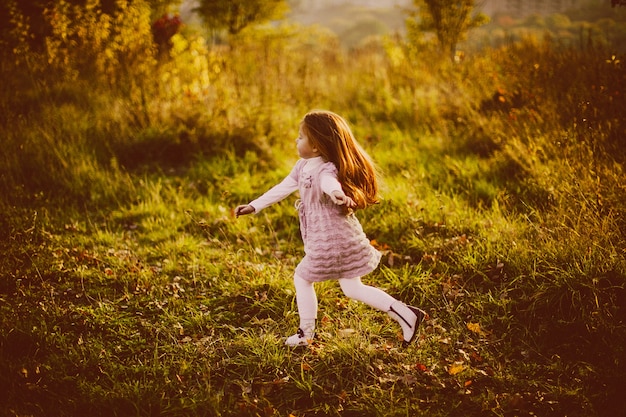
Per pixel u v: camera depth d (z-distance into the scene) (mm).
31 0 8969
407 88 9086
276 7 12531
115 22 8586
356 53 12578
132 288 4402
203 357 3602
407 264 4594
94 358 3500
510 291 4176
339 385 3357
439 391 3289
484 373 3414
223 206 5922
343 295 4293
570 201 4902
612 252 4062
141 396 3191
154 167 6809
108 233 5312
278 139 7273
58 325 3857
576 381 3299
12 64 8055
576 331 3691
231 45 11570
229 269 4680
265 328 3943
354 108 9125
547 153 5980
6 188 5836
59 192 5996
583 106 5902
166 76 8172
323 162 3410
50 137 6660
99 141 7012
